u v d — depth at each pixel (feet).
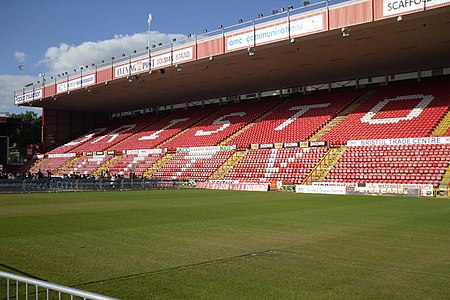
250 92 175.22
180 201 81.87
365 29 92.38
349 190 101.14
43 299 22.35
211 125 169.68
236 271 27.89
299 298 22.29
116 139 193.98
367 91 145.79
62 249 35.27
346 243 37.42
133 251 34.40
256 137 144.36
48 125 209.56
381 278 26.02
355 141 116.57
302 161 122.72
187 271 27.94
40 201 82.33
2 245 37.04
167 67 125.39
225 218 55.26
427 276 26.43
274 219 54.08
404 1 82.58
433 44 104.47
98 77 147.84
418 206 70.13
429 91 129.80
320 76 143.64
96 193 107.55
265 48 107.04
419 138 105.09
